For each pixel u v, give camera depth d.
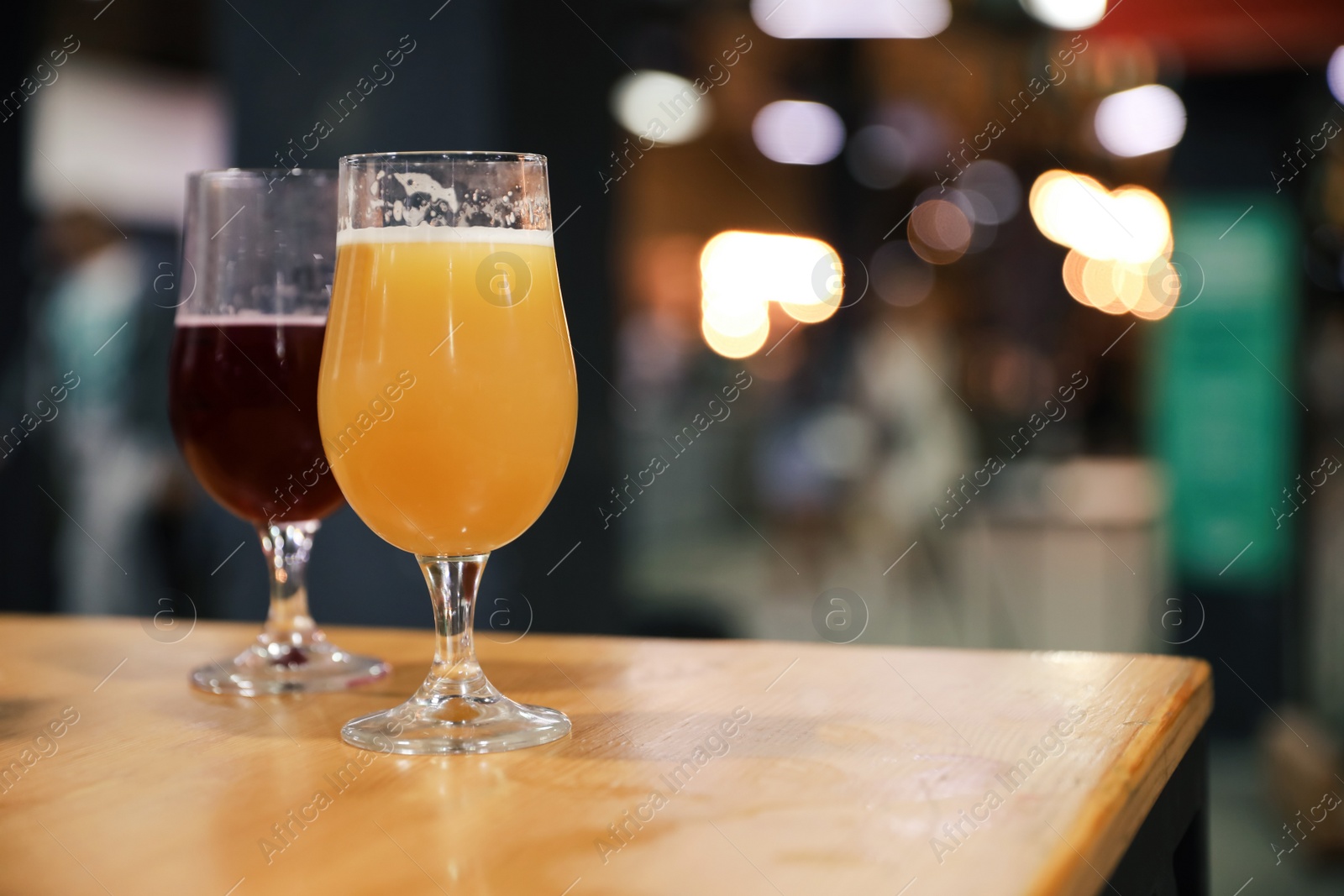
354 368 0.72
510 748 0.69
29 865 0.52
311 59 3.03
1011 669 0.89
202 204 0.92
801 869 0.50
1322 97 4.32
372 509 0.74
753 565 8.08
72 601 4.29
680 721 0.75
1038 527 5.02
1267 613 4.39
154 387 4.18
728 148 10.16
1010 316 9.10
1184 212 4.50
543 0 3.27
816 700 0.80
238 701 0.83
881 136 9.13
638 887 0.48
